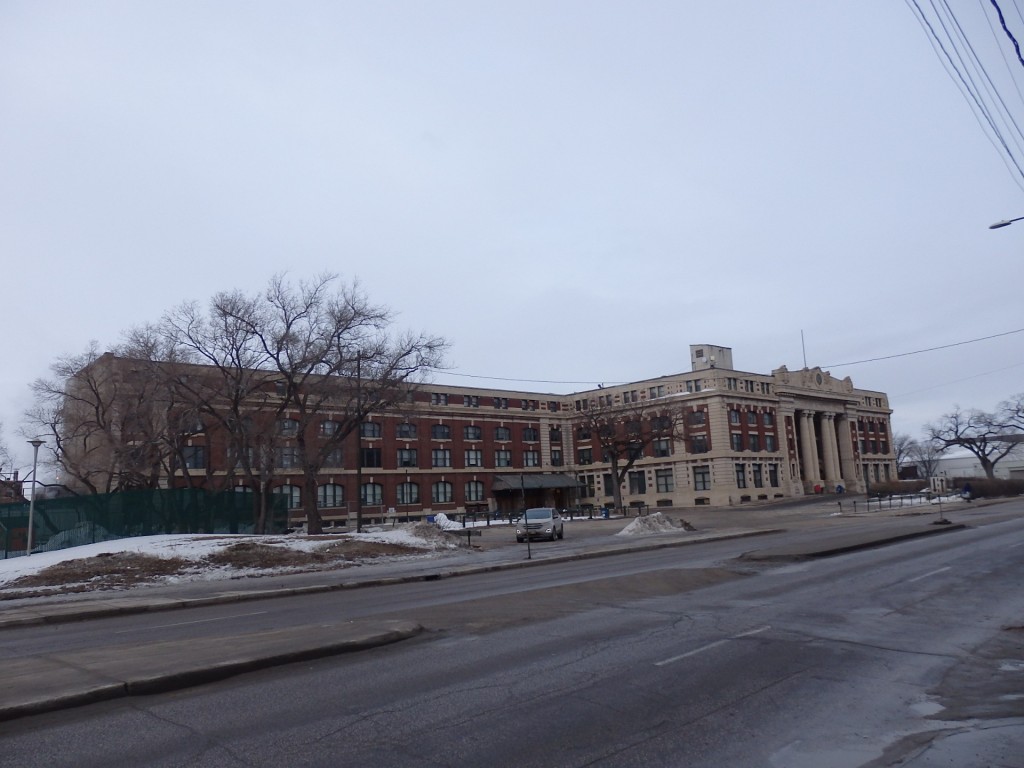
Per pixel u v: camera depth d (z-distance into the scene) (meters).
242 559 26.20
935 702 7.67
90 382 43.09
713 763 6.01
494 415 86.81
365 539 31.58
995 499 70.31
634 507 83.25
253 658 9.16
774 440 89.75
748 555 22.45
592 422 80.25
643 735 6.66
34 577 22.89
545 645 10.41
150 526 34.62
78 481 51.78
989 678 8.58
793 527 42.06
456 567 25.89
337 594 19.84
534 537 40.09
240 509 37.97
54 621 16.19
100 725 7.02
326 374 40.47
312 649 9.70
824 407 98.62
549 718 7.11
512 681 8.46
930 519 41.34
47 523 34.88
